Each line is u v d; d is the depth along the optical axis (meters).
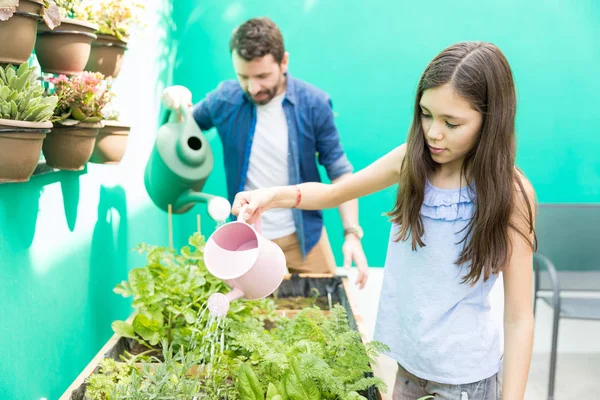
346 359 1.36
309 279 2.38
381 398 1.31
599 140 3.63
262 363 1.33
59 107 1.37
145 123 2.62
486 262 1.17
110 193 2.03
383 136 3.64
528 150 3.66
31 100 1.15
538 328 3.39
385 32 3.56
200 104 2.55
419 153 1.23
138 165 2.47
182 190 1.99
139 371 1.45
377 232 3.66
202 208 3.58
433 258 1.26
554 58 3.58
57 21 1.24
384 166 1.40
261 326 1.73
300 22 3.54
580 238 2.96
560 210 2.96
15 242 1.28
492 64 1.11
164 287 1.72
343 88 3.60
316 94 2.44
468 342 1.27
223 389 1.33
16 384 1.27
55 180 1.51
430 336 1.28
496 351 1.31
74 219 1.66
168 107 2.03
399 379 1.41
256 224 1.38
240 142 2.49
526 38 3.57
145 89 2.62
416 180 1.23
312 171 2.55
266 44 2.21
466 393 1.28
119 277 2.14
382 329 1.39
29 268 1.35
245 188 2.54
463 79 1.08
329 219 3.65
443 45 3.57
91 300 1.81
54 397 1.49
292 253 2.52
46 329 1.44
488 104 1.11
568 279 2.90
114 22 1.67
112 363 1.44
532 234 1.19
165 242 3.07
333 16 3.54
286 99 2.42
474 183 1.21
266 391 1.34
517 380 1.14
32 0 1.15
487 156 1.14
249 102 2.45
